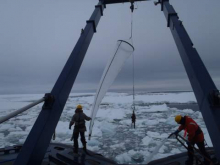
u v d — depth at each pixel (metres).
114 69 2.90
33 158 1.41
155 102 45.78
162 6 4.17
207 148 3.81
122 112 22.91
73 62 2.36
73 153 3.50
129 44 3.01
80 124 3.60
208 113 1.55
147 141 10.36
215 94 1.54
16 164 1.34
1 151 4.04
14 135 12.61
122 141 11.01
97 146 9.80
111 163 3.15
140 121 17.22
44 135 1.60
